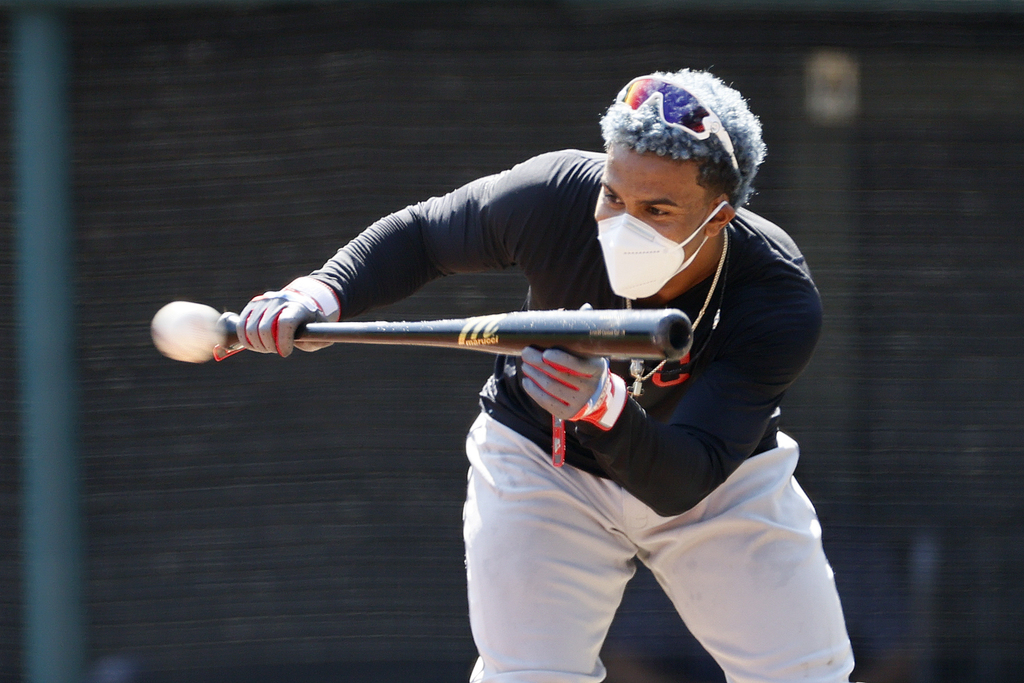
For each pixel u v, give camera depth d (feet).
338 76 43.80
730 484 27.63
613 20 44.01
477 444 29.19
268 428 44.55
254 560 44.50
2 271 43.42
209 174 44.04
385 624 44.70
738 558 27.40
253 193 44.11
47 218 43.24
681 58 43.98
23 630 43.70
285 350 24.09
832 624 27.66
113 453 44.04
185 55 43.80
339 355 44.65
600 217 24.44
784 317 24.56
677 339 20.01
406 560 44.68
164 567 44.27
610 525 28.19
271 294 25.00
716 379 24.61
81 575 43.80
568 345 20.76
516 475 27.84
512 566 27.22
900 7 44.65
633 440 22.21
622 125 23.15
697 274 25.12
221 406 44.47
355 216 43.86
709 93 23.48
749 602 27.35
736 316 24.82
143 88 43.75
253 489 44.52
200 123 43.93
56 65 43.21
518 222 26.43
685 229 23.65
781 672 27.07
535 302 27.91
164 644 44.24
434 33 43.96
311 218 43.98
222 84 43.93
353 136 43.83
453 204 27.78
